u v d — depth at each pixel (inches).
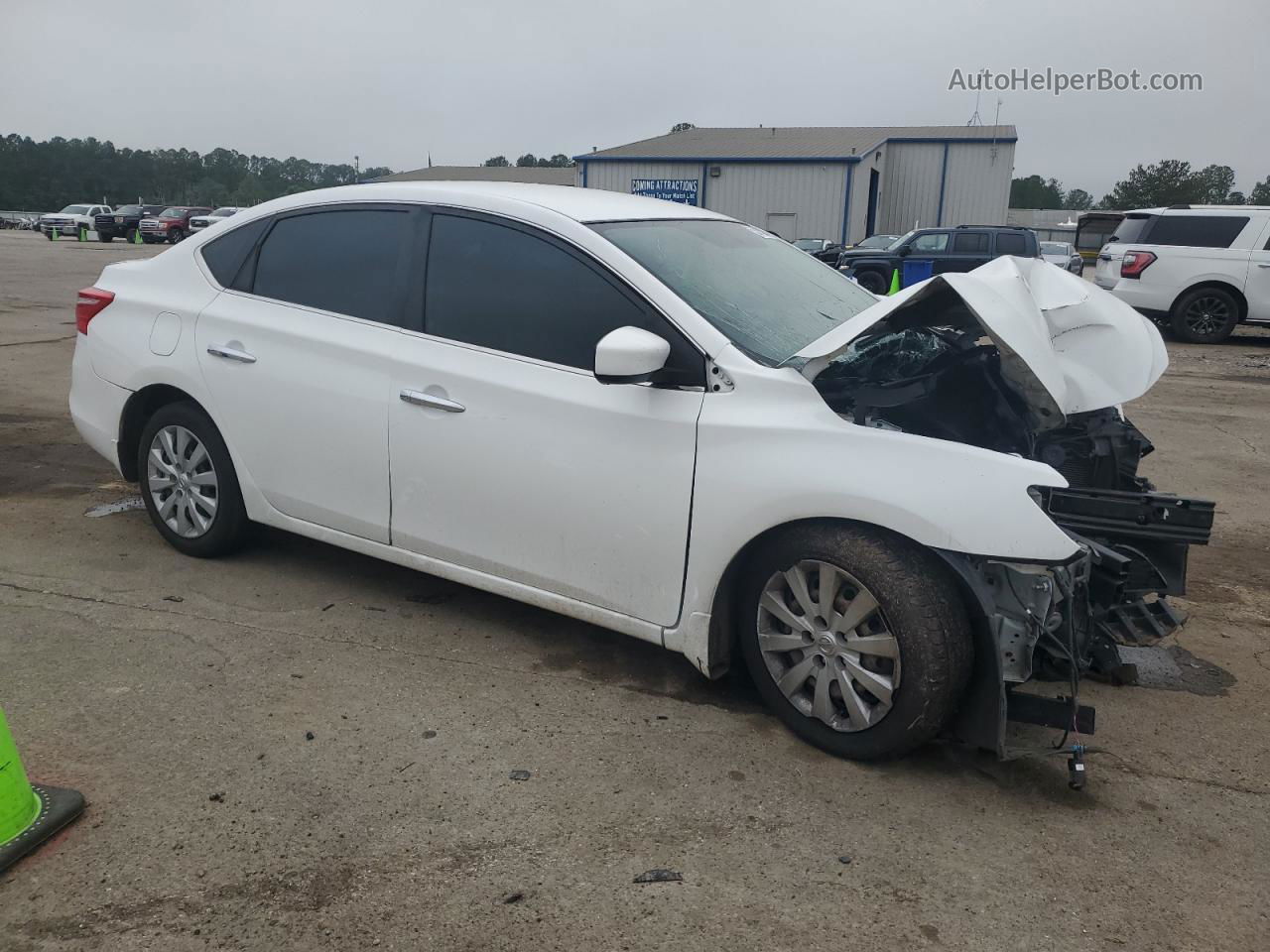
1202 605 175.0
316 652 145.0
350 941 89.6
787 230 1378.0
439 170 2368.4
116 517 200.1
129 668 137.3
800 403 119.0
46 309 556.4
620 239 135.6
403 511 147.6
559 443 131.0
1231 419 347.6
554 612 151.7
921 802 113.3
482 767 117.5
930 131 1636.3
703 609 125.3
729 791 114.1
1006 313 120.0
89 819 105.0
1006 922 94.5
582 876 99.2
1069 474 136.0
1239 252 542.0
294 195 164.2
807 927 93.0
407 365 143.3
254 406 159.5
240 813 106.8
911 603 111.7
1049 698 116.0
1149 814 112.4
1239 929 94.6
